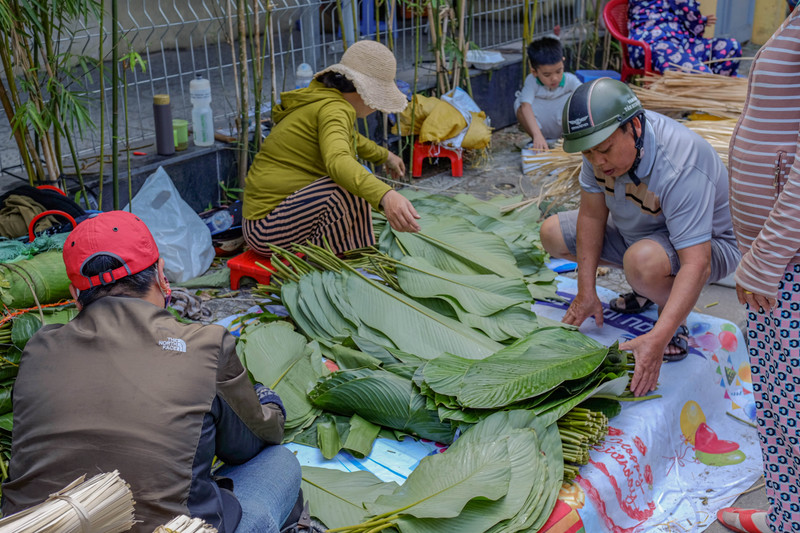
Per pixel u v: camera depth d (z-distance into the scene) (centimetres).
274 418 203
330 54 596
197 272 386
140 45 557
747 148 196
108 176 404
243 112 440
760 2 883
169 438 164
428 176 529
